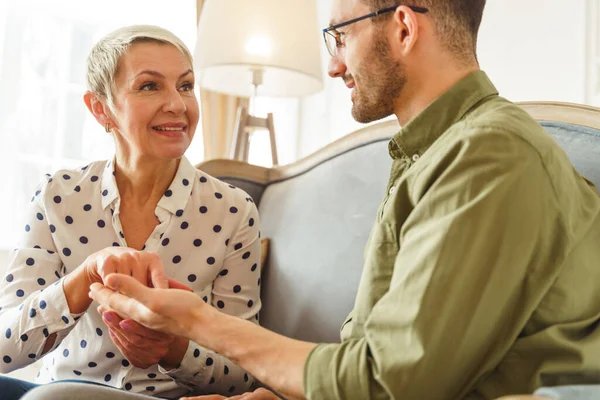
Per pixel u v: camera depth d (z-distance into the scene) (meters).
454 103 1.06
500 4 3.09
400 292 0.87
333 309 1.77
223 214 1.69
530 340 0.89
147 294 1.06
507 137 0.91
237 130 2.75
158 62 1.55
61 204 1.63
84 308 1.46
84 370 1.58
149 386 1.55
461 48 1.08
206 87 2.77
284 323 1.92
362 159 1.87
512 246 0.86
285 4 2.56
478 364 0.88
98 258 1.41
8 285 1.58
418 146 1.08
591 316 0.93
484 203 0.87
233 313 1.68
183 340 1.46
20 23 3.52
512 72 3.02
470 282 0.85
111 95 1.57
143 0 3.82
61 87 3.60
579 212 0.93
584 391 0.70
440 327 0.83
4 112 3.44
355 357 0.87
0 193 3.41
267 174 2.27
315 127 4.04
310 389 0.88
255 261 1.73
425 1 1.06
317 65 2.65
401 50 1.08
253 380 1.62
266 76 2.82
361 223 1.79
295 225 2.02
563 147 1.30
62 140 3.59
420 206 0.92
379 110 1.13
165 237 1.62
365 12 1.10
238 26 2.52
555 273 0.88
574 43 2.77
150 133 1.56
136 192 1.63
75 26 3.66
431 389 0.83
